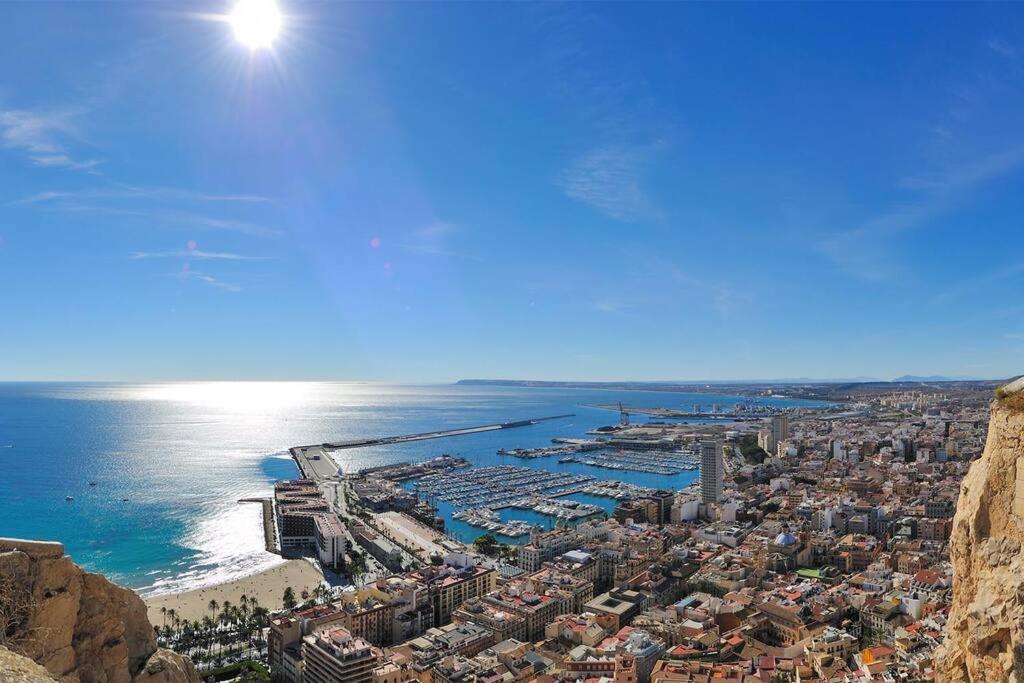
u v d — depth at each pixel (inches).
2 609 2459.4
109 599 2915.8
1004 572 1461.6
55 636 2603.3
